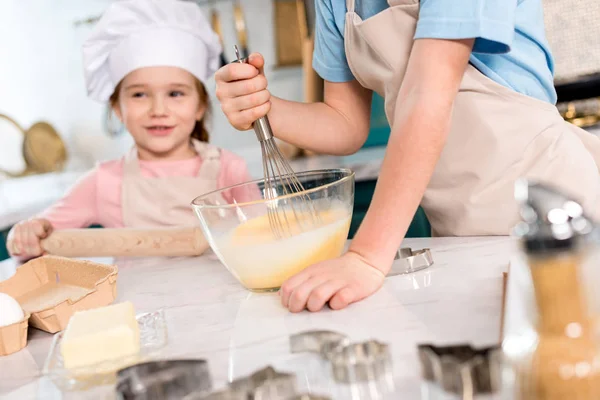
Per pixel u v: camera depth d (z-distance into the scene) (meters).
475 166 0.95
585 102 1.96
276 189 0.93
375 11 1.01
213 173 1.77
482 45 0.82
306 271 0.73
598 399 0.37
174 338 0.68
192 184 1.75
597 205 0.93
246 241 0.78
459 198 0.97
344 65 1.10
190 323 0.73
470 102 0.95
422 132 0.74
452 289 0.70
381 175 0.76
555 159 0.93
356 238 0.76
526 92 0.98
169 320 0.76
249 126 0.91
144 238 1.12
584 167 0.94
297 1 3.05
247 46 3.11
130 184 1.77
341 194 0.82
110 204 1.78
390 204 0.74
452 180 0.97
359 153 2.43
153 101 1.70
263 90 0.89
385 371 0.50
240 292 0.84
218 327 0.70
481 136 0.94
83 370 0.60
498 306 0.62
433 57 0.76
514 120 0.94
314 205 0.80
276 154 0.90
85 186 1.80
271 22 3.09
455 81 0.77
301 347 0.58
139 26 1.64
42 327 0.78
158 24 1.65
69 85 3.15
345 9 1.04
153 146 1.74
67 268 0.94
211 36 1.77
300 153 2.71
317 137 1.08
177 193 1.74
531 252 0.37
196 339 0.67
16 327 0.73
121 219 1.77
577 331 0.38
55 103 3.17
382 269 0.73
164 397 0.50
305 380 0.52
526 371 0.38
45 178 3.03
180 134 1.75
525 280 0.54
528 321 0.43
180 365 0.51
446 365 0.44
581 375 0.37
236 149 3.17
